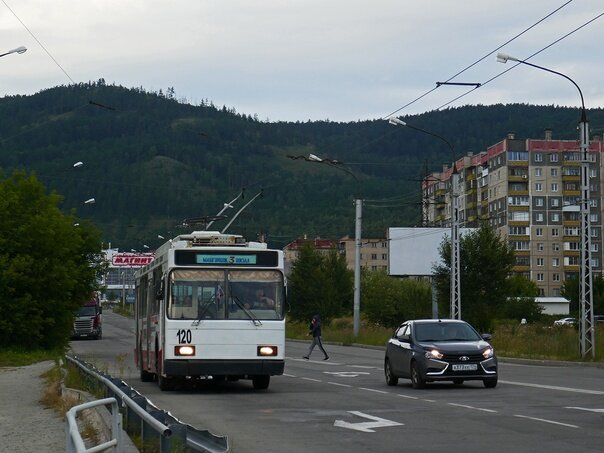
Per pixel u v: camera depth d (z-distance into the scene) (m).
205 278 26.92
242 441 15.83
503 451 14.32
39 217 47.47
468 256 71.00
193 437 12.99
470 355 27.33
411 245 83.25
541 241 153.00
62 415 19.52
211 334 26.56
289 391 27.34
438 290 72.69
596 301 111.44
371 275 115.31
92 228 58.75
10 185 48.59
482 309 69.88
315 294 101.88
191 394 26.45
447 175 169.88
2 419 19.70
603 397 23.83
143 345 32.88
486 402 22.80
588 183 42.25
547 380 30.91
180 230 150.62
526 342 50.78
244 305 26.86
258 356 26.67
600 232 154.25
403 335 29.31
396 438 16.09
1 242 46.50
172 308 26.64
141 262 139.88
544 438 15.82
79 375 29.25
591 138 161.12
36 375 34.75
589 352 42.69
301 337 85.12
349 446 15.14
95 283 56.44
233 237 27.72
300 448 14.95
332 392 26.91
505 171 153.25
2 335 46.66
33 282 47.03
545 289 152.75
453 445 15.09
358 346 70.38
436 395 25.28
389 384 29.86
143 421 13.59
